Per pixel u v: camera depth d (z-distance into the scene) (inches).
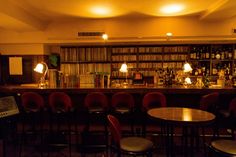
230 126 174.6
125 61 302.7
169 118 119.0
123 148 107.6
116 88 184.5
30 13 241.1
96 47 304.7
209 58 293.7
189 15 263.4
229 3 186.4
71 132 182.7
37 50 298.4
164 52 299.1
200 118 118.6
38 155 165.9
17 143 183.8
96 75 203.8
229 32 271.7
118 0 196.2
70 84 204.7
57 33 290.2
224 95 186.7
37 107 172.4
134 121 193.5
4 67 302.4
